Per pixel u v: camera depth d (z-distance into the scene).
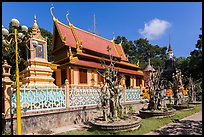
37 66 16.14
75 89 12.32
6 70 9.56
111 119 10.49
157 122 11.53
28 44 16.56
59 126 10.82
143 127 10.09
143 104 18.41
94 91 13.68
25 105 9.71
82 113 12.28
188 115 14.70
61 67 19.52
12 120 9.07
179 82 21.58
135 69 29.73
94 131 9.38
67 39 21.95
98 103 13.73
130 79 27.05
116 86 11.16
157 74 15.49
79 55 20.45
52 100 10.89
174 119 12.67
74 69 19.09
